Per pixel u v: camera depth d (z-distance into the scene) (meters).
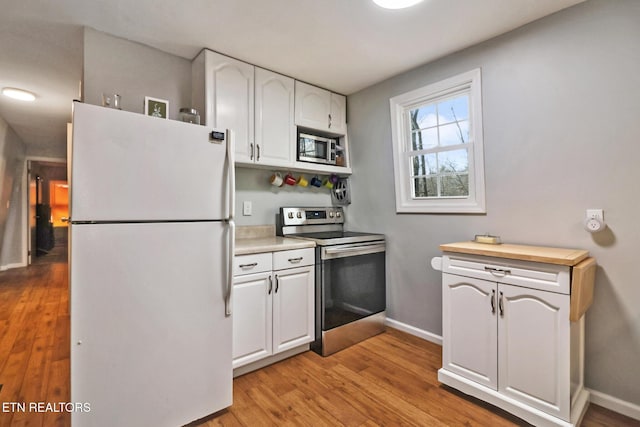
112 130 1.38
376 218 2.98
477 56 2.21
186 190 1.58
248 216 2.74
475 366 1.82
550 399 1.54
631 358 1.67
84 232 1.32
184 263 1.58
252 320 2.07
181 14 1.85
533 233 1.99
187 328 1.59
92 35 2.02
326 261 2.43
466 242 2.16
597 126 1.74
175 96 2.34
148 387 1.48
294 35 2.07
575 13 1.80
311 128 2.88
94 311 1.35
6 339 2.64
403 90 2.68
